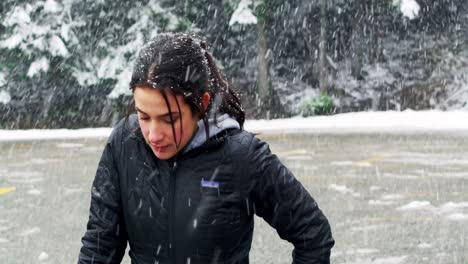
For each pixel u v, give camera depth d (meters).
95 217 1.86
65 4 24.83
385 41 33.78
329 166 11.28
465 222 6.61
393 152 13.49
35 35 24.11
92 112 26.52
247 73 30.77
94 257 1.86
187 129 1.65
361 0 31.84
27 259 5.53
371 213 7.11
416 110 29.98
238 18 25.84
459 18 34.59
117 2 25.62
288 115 28.61
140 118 1.63
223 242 1.77
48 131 22.69
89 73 25.45
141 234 1.80
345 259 5.29
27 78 24.91
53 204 8.05
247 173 1.75
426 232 6.18
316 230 1.83
